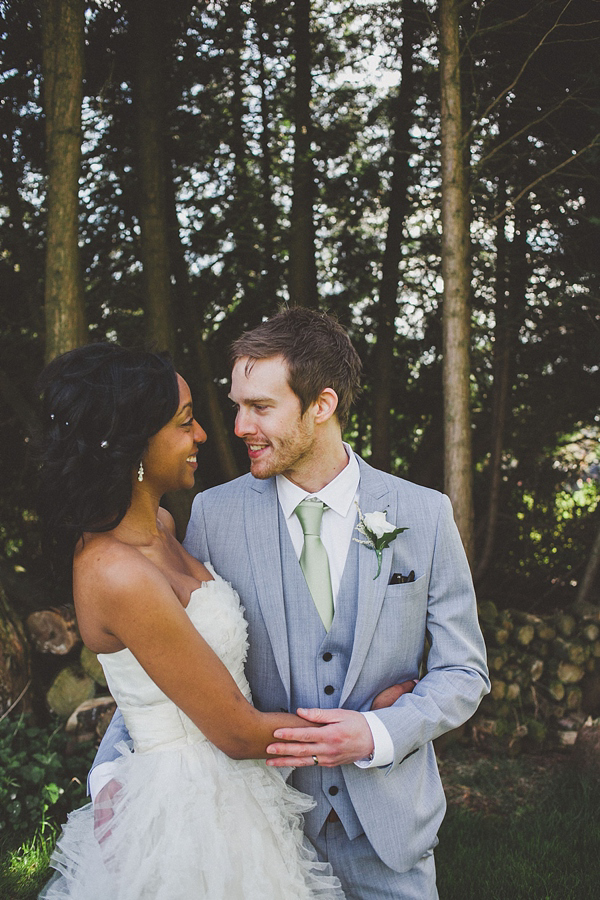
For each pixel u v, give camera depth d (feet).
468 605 5.08
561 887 7.82
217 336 16.39
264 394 4.60
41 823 8.69
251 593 4.96
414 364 17.12
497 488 15.74
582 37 12.15
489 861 8.31
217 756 4.50
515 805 10.08
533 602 16.39
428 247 16.06
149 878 4.05
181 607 4.09
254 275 16.06
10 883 7.60
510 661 12.48
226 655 4.48
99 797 4.49
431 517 5.07
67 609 11.50
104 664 4.46
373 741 4.34
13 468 15.44
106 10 13.07
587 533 16.55
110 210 14.65
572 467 16.84
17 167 14.14
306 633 4.89
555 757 11.85
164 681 4.06
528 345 15.70
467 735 12.17
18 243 14.11
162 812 4.25
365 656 4.75
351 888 4.83
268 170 15.58
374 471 5.26
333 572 4.97
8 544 15.72
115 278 14.87
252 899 4.08
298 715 4.41
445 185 11.29
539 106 13.03
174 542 4.98
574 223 13.57
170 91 14.42
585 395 16.05
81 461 4.08
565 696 12.38
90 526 4.15
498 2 12.27
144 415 4.16
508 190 13.98
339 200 16.25
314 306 15.66
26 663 10.58
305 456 4.88
